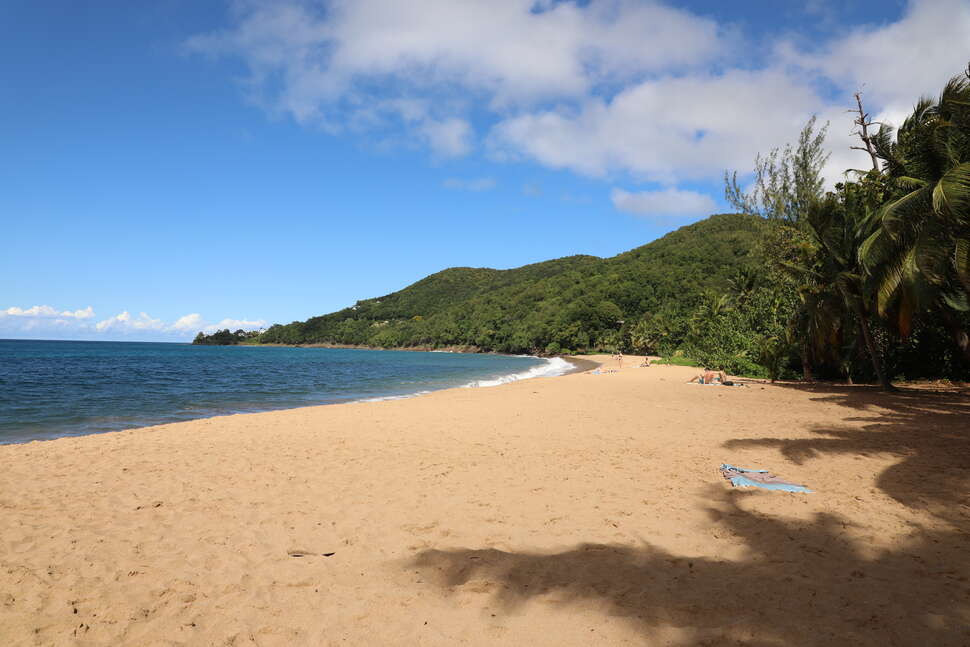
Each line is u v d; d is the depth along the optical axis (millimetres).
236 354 110188
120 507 5609
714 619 3152
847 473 6766
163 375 36469
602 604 3389
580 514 5285
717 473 6926
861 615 3160
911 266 13641
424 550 4398
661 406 14961
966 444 8523
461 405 15812
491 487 6355
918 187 14430
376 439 9805
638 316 108000
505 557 4215
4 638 3006
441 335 169750
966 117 13031
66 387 25203
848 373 23328
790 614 3191
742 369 29625
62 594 3596
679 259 122938
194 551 4395
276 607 3430
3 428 12883
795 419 11938
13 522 5094
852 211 19688
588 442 9305
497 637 3014
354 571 3992
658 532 4746
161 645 2969
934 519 4949
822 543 4402
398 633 3080
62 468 7484
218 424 11977
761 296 31609
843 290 18750
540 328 126125
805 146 24844
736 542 4469
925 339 22125
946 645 2820
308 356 108500
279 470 7316
